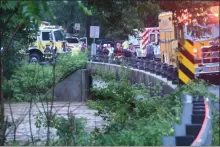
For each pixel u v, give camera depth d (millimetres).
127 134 13945
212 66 29250
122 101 19031
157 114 16328
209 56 29359
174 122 14000
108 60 43719
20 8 9445
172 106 17344
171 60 34500
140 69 31844
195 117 11055
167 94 19859
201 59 29250
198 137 10312
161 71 27203
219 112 16156
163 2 19234
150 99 18844
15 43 37844
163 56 39031
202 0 19172
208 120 11406
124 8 19859
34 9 8656
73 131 14648
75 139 14367
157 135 13219
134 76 31328
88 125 18703
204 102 12703
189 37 23188
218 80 29250
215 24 24656
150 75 28312
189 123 10977
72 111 21484
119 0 19609
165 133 13195
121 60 36781
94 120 19875
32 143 14688
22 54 42625
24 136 16328
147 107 18141
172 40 34000
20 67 40219
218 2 19562
